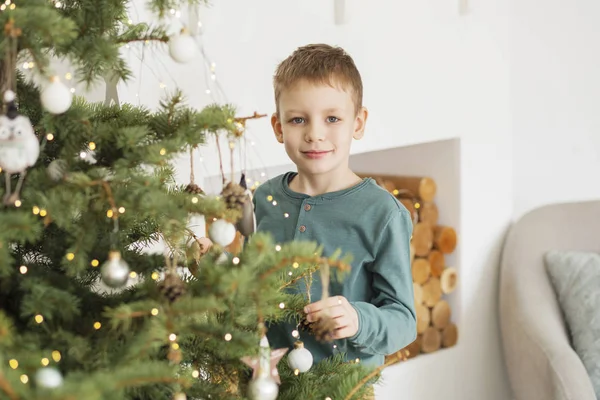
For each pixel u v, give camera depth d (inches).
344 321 42.7
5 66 34.8
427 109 79.7
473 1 82.6
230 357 40.4
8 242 35.8
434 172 86.9
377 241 49.8
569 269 81.2
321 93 48.4
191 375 40.0
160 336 34.0
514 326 81.4
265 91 66.4
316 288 50.3
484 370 91.4
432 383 86.0
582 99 95.3
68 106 35.4
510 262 85.2
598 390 77.2
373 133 74.7
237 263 37.8
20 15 31.8
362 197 51.1
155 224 44.4
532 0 90.4
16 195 34.5
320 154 49.3
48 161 40.5
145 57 57.9
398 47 76.0
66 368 35.5
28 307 35.2
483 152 86.6
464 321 88.6
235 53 63.8
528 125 92.7
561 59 93.4
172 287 35.8
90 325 38.1
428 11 78.5
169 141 37.2
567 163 95.9
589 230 86.0
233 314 39.0
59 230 40.5
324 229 51.1
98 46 36.8
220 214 37.6
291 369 43.6
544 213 87.2
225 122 38.6
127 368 32.0
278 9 66.4
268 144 67.2
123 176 36.3
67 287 38.6
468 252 87.3
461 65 82.6
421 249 84.4
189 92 61.2
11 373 29.5
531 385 78.3
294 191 53.3
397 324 46.9
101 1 37.7
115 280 35.6
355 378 41.0
